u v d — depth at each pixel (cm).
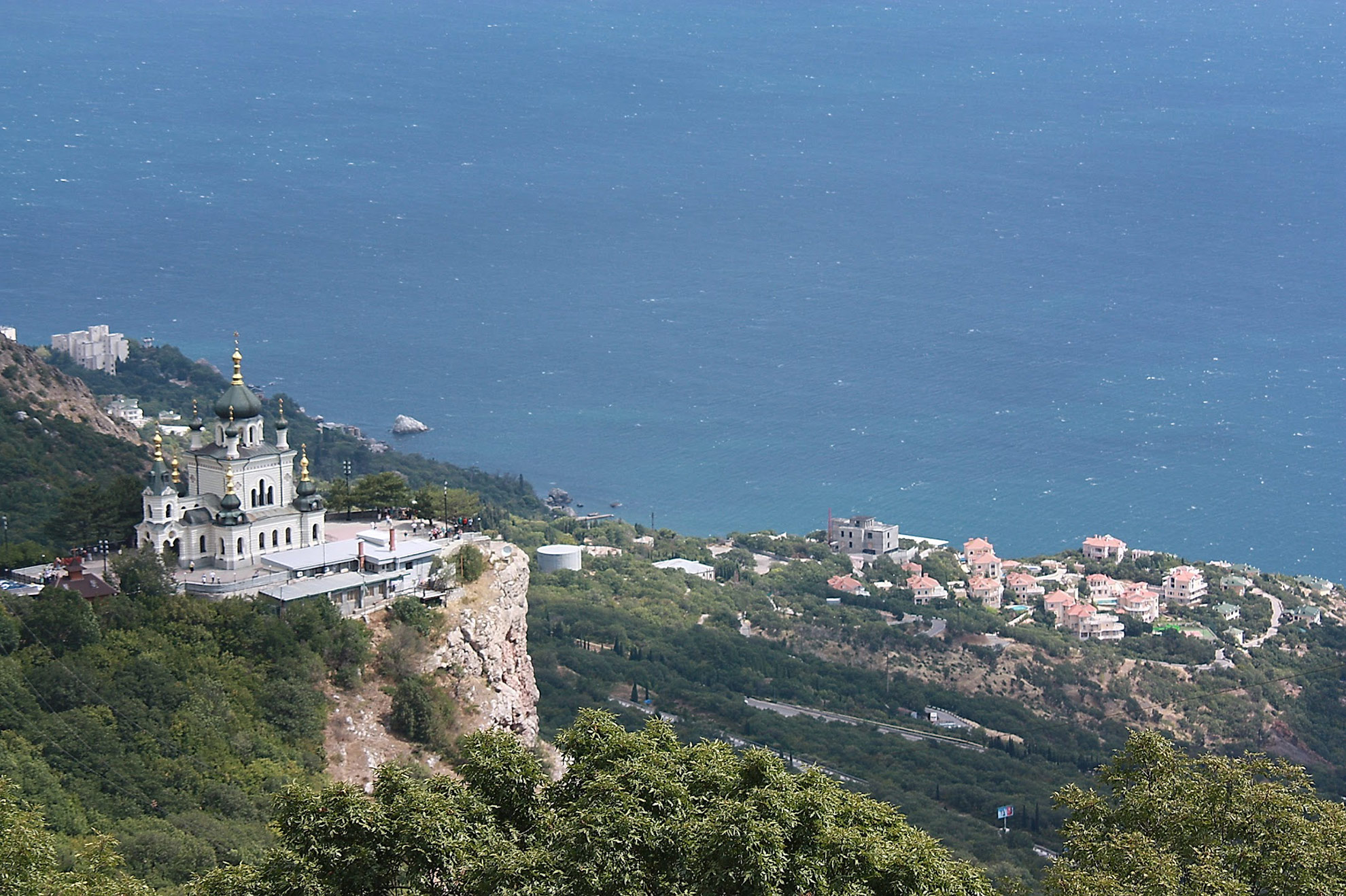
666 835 11212
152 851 15612
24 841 11488
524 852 11062
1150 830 12938
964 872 11606
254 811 17312
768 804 11362
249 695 19088
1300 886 11969
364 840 10988
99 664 18638
